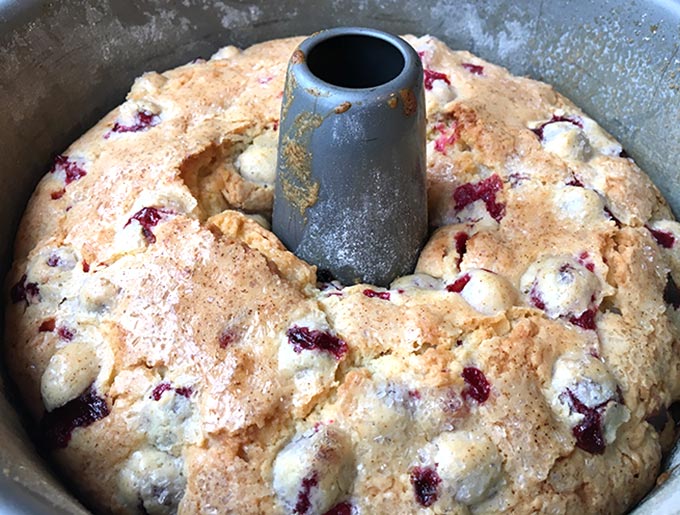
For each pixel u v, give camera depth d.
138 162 0.25
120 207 0.24
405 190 0.22
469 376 0.20
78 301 0.22
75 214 0.24
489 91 0.28
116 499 0.21
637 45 0.29
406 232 0.23
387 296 0.22
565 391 0.20
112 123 0.28
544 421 0.20
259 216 0.25
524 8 0.31
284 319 0.21
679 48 0.27
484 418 0.20
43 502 0.15
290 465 0.19
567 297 0.22
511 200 0.24
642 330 0.22
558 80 0.31
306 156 0.21
